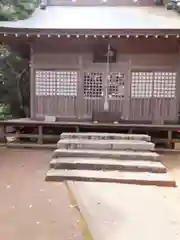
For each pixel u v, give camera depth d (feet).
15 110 38.63
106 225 12.12
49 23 29.81
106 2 39.09
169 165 22.89
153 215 13.24
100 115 28.84
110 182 17.72
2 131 29.04
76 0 39.11
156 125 27.53
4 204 14.17
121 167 19.57
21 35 26.68
